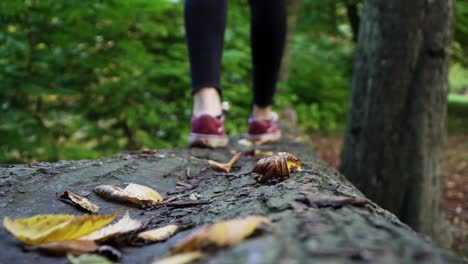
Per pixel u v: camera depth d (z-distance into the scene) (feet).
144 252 2.54
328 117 29.78
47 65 11.03
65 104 12.29
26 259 2.33
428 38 7.80
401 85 7.88
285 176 3.77
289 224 2.08
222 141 6.58
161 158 5.42
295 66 29.86
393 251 1.69
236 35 16.38
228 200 3.34
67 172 4.25
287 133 11.17
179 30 15.05
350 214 2.35
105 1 10.52
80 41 11.21
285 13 7.20
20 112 9.85
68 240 2.46
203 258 1.73
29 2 10.21
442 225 8.75
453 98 69.41
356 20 36.24
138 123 13.66
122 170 4.58
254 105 7.90
